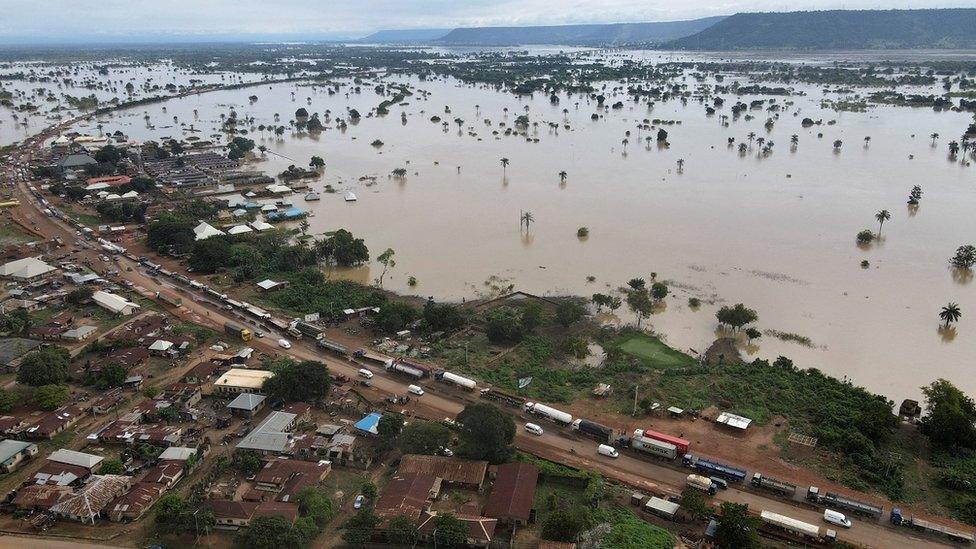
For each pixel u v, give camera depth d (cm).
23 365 10975
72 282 16088
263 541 7288
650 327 14062
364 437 9731
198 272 17088
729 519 7525
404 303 14162
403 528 7525
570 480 8738
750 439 9781
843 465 9088
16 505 8188
